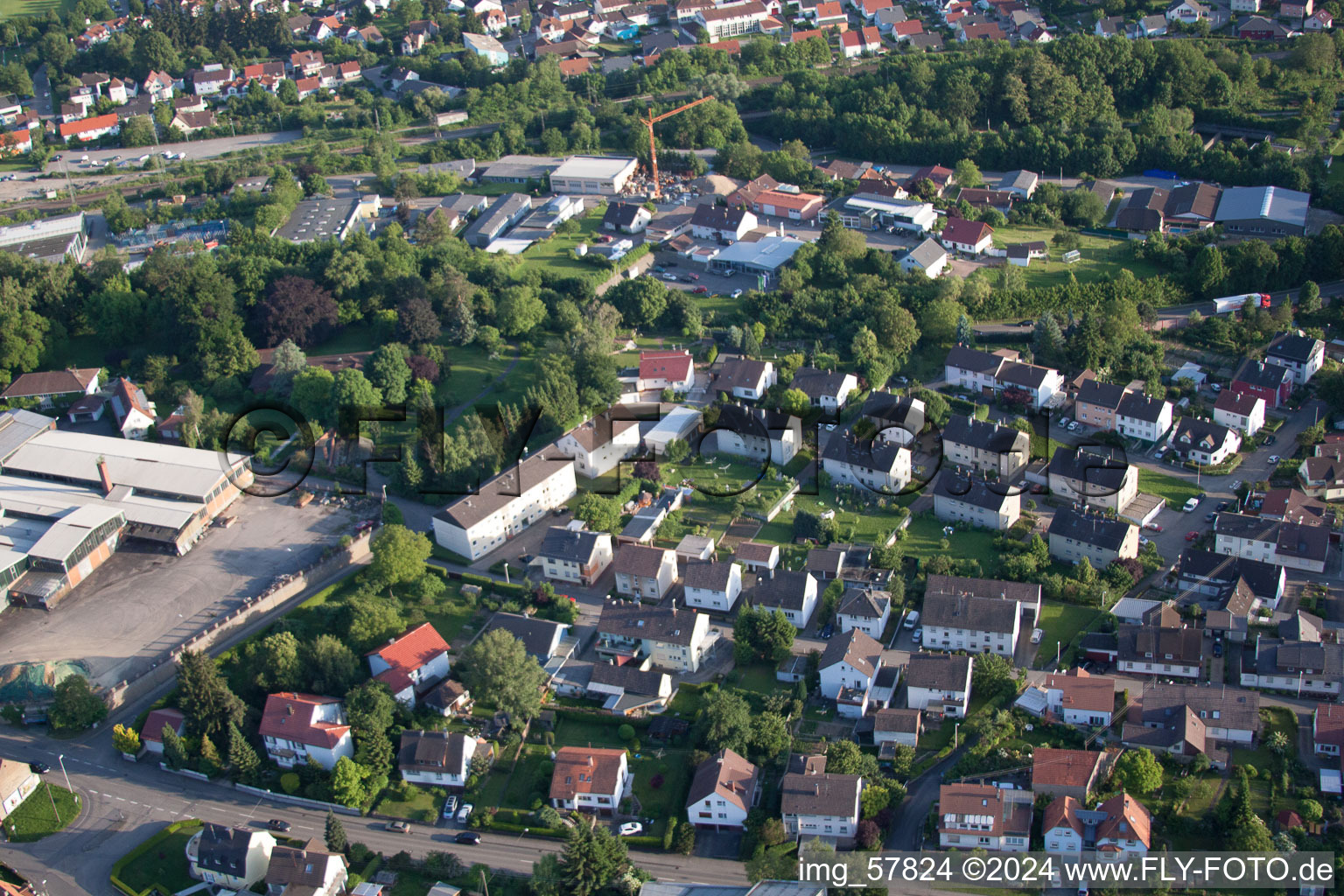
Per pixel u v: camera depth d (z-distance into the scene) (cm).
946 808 18975
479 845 19725
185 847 19775
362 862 19325
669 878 18938
